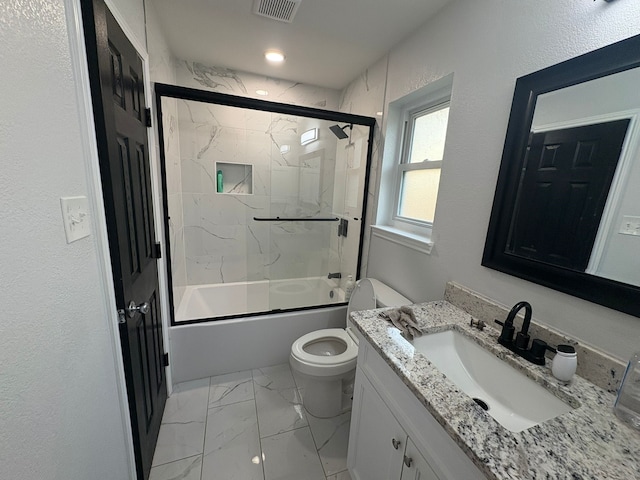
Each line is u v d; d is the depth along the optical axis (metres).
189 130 2.42
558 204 0.90
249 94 2.46
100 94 0.78
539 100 0.95
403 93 1.72
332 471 1.32
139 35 1.27
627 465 0.56
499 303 1.13
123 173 0.98
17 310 0.49
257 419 1.59
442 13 1.39
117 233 0.89
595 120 0.80
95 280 0.79
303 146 2.72
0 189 0.45
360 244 2.25
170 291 1.76
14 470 0.48
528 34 0.99
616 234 0.76
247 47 1.94
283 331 2.05
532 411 0.85
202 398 1.73
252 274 2.86
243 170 2.70
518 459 0.57
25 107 0.51
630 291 0.74
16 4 0.49
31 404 0.53
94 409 0.77
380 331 1.06
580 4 0.84
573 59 0.84
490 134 1.15
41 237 0.56
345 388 1.72
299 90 2.60
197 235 2.62
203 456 1.36
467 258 1.28
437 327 1.12
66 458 0.63
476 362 1.05
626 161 0.74
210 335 1.86
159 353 1.53
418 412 0.80
